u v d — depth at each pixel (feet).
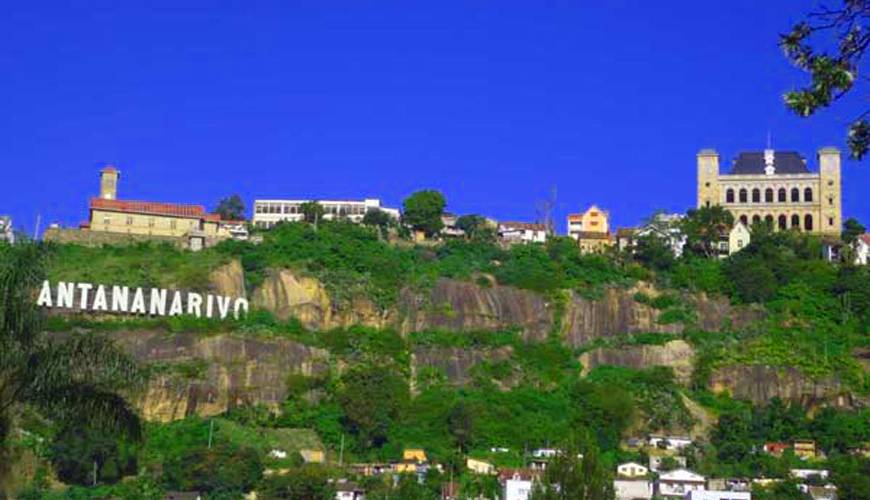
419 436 574.15
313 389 606.55
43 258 171.94
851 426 604.49
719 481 513.45
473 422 574.97
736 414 616.80
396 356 640.99
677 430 608.19
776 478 535.60
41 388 164.66
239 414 587.68
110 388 172.04
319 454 558.15
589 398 606.96
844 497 504.02
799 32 99.81
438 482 506.07
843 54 98.43
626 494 516.32
